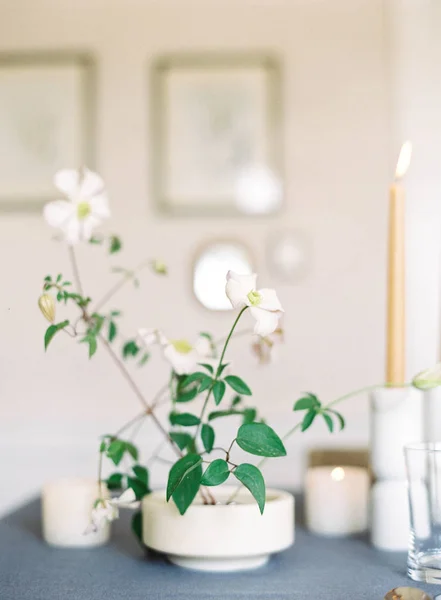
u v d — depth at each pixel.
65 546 0.83
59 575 0.70
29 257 2.04
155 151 2.06
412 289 1.92
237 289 0.66
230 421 1.89
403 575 0.68
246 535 0.68
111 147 2.07
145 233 2.05
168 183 2.06
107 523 0.85
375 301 2.03
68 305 1.99
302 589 0.63
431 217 1.95
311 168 2.05
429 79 2.02
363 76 2.06
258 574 0.69
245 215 2.05
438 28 2.02
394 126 2.03
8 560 0.77
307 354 2.02
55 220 0.76
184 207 2.05
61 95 2.08
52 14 2.10
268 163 2.06
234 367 1.99
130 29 2.09
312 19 2.07
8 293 2.04
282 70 2.07
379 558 0.76
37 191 2.06
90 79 2.08
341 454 1.17
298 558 0.76
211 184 2.06
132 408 2.00
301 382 2.01
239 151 2.06
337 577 0.67
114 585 0.65
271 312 0.66
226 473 0.62
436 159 1.99
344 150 2.05
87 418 2.02
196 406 1.93
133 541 0.87
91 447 2.02
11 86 2.08
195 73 2.08
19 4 2.10
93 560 0.77
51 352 2.02
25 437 2.03
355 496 0.88
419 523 0.66
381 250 2.04
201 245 2.05
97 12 2.09
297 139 2.06
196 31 2.08
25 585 0.66
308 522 0.89
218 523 0.68
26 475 2.03
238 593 0.62
